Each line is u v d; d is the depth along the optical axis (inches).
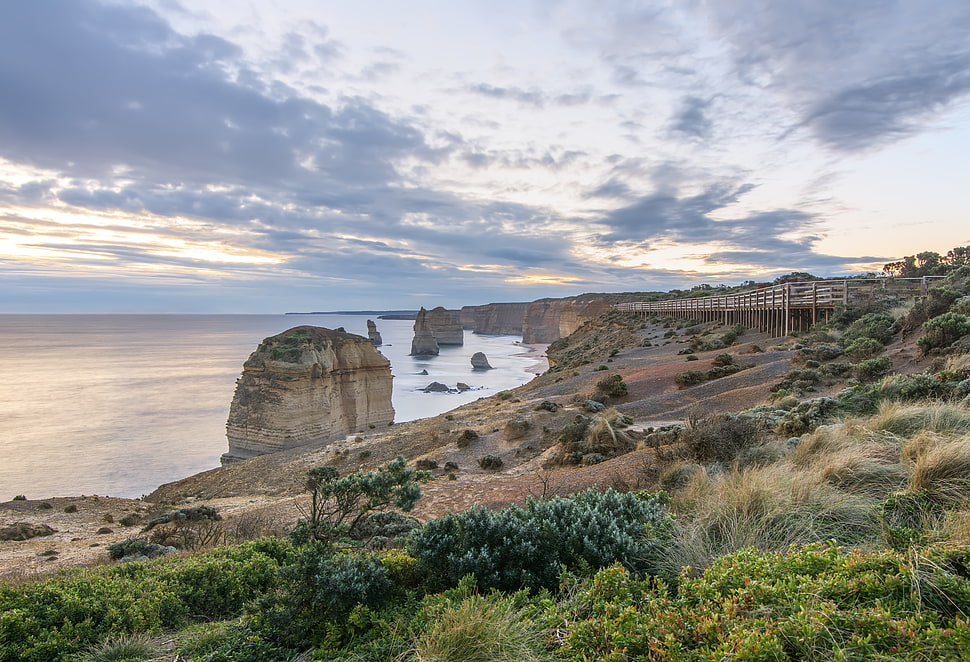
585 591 147.6
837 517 194.1
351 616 158.9
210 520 674.8
